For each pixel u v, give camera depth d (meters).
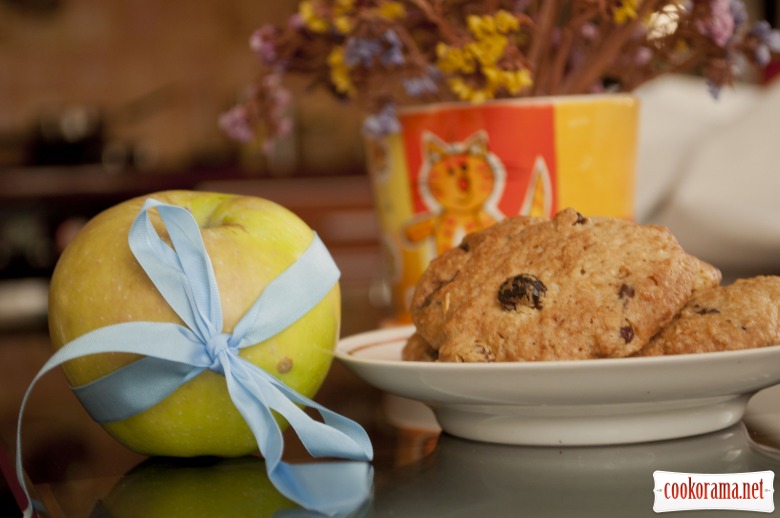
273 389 0.39
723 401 0.40
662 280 0.40
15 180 2.00
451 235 0.55
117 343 0.39
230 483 0.39
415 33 0.55
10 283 1.95
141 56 2.46
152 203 0.39
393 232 0.57
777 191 0.81
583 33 0.57
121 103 2.45
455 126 0.54
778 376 0.39
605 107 0.55
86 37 2.43
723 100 1.00
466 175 0.54
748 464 0.37
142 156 2.32
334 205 2.00
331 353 0.43
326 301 0.42
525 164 0.54
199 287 0.39
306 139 2.38
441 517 0.35
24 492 0.38
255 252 0.41
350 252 1.99
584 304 0.40
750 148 0.84
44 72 2.40
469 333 0.41
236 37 2.50
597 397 0.38
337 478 0.38
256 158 2.26
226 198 0.43
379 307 0.77
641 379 0.38
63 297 0.40
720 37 0.53
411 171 0.55
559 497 0.36
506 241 0.43
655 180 0.92
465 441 0.41
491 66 0.50
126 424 0.41
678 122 0.95
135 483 0.39
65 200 2.01
